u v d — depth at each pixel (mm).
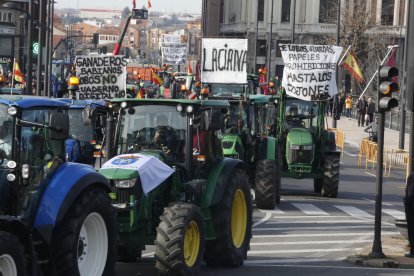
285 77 35062
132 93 35969
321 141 36000
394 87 21016
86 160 25625
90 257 14602
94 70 30703
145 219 16578
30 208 13688
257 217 29344
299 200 35094
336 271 18969
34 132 13953
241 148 30703
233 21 153500
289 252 22047
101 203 14633
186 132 17656
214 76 35656
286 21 144375
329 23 135875
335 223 28297
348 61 69938
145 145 17750
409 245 21688
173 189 17281
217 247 18250
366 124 83750
